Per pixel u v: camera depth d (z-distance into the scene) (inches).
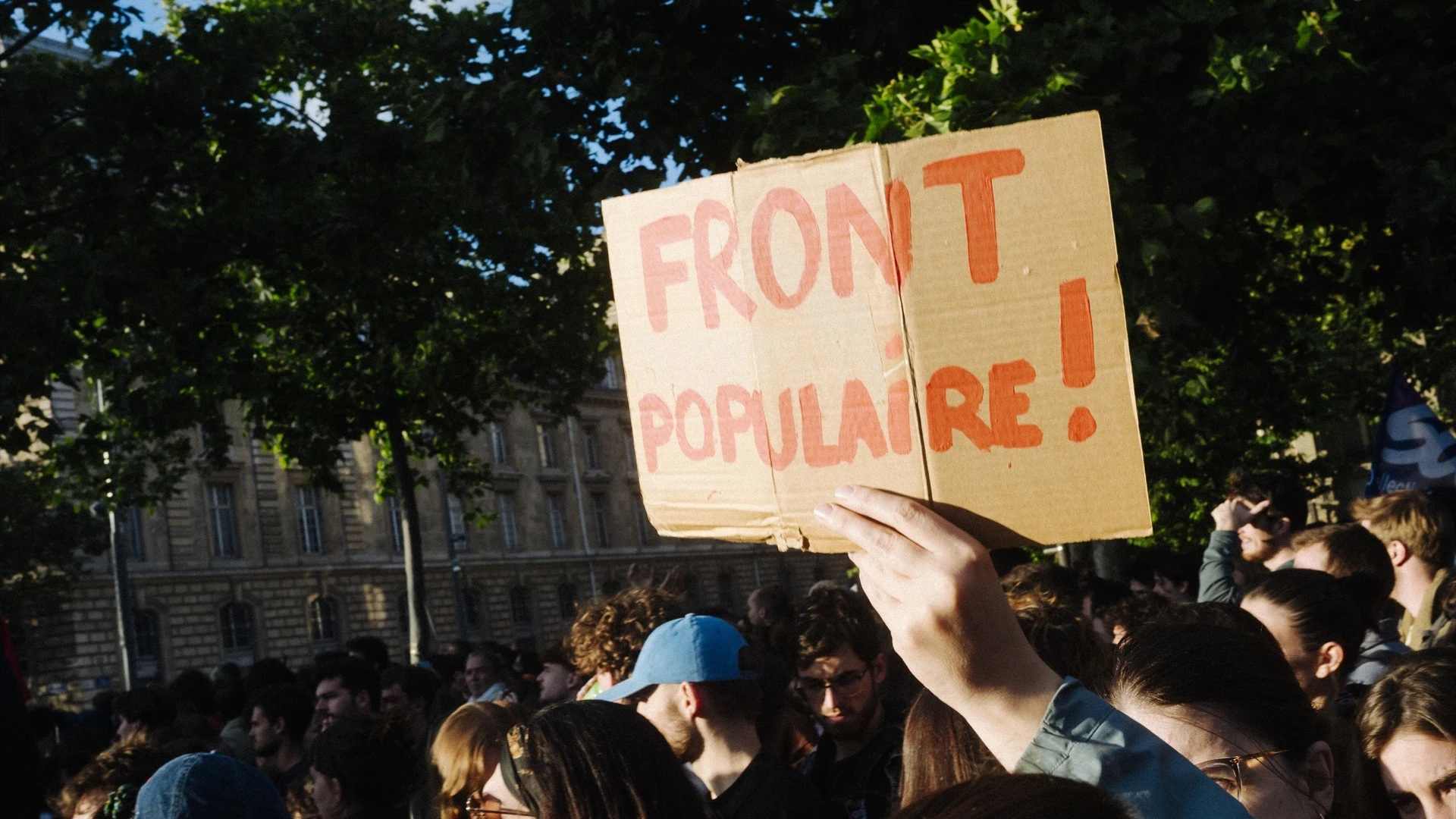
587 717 97.8
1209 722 82.5
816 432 68.8
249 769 131.4
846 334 68.3
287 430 824.9
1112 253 64.7
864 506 65.2
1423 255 347.6
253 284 773.9
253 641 1815.9
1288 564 199.0
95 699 462.6
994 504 65.6
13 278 482.6
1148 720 84.0
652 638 143.4
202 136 506.0
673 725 138.7
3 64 490.3
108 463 748.6
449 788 147.0
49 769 320.2
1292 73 326.0
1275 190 332.5
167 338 557.9
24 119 462.9
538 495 2342.5
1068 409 65.1
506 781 98.7
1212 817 56.4
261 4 681.6
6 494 1373.0
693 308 73.2
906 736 101.6
